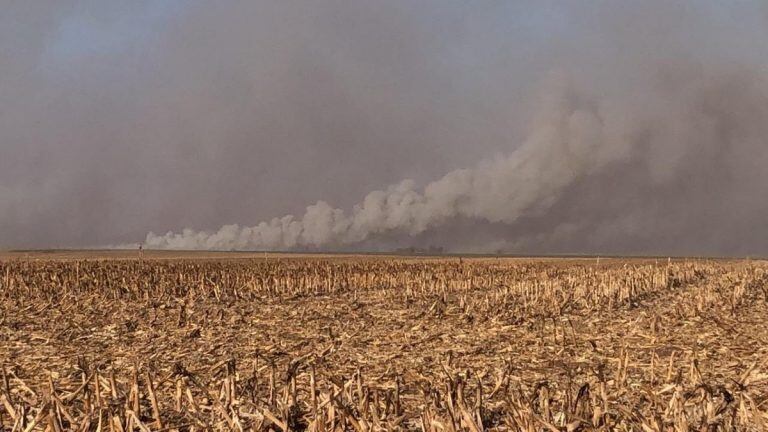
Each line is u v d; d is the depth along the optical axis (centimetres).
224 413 796
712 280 4000
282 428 765
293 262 6438
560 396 1001
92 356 1481
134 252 19325
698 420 801
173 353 1515
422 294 3119
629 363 1296
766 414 858
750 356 1377
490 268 5456
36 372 1273
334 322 2075
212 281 3488
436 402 866
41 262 5006
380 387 1050
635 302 2639
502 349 1509
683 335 1689
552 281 3416
